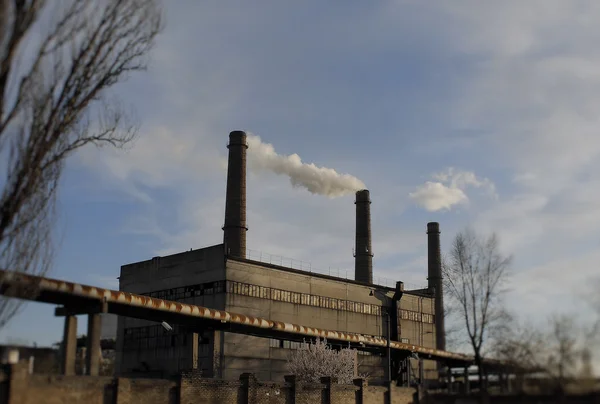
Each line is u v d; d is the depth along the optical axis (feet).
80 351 116.67
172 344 194.49
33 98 66.64
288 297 207.92
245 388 112.06
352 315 229.86
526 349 75.20
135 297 118.32
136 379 92.99
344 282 229.86
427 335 262.06
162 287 209.97
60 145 71.10
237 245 223.51
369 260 271.69
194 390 102.37
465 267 108.37
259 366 190.70
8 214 64.44
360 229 275.59
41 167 67.67
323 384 128.16
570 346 70.03
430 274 289.74
